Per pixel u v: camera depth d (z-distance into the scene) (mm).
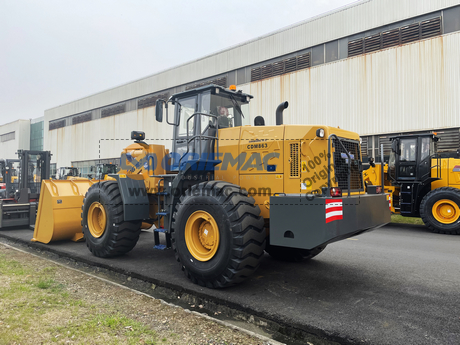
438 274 4504
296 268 4793
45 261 4961
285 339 2883
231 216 3592
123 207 5039
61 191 6391
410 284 4070
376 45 13734
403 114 13000
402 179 9203
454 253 5828
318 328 2854
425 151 8883
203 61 19875
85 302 3338
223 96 4918
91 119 27641
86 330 2693
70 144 29953
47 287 3754
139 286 4281
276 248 5254
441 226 8156
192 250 4016
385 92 13438
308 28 15641
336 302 3469
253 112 17406
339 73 14633
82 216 5668
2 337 2531
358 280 4230
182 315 3086
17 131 36844
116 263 5020
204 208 3834
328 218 3316
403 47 13055
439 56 12297
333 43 14938
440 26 12336
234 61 18344
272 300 3506
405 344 2604
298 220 3473
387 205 4379
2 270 4348
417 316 3125
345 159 4000
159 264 4977
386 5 13492
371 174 10047
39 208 6391
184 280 4160
